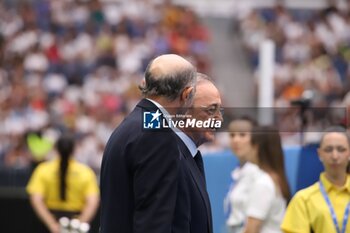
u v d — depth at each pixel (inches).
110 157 394.6
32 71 1768.0
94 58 1813.5
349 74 1893.5
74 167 757.3
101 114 1594.5
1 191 872.9
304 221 497.4
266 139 553.0
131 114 403.9
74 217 753.6
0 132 1545.3
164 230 371.6
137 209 379.9
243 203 561.9
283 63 1916.8
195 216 402.9
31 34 1878.7
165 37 1924.2
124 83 1732.3
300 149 603.5
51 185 756.0
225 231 652.1
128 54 1831.9
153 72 400.2
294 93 1747.0
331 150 494.0
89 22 1936.5
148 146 381.7
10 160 1368.1
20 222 867.4
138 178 379.9
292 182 621.3
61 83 1736.0
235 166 663.1
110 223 391.9
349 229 492.4
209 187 665.6
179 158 386.9
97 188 773.9
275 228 545.3
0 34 1881.2
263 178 546.6
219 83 1911.9
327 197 498.3
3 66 1796.3
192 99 405.4
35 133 996.6
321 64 1926.7
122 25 1916.8
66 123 1551.4
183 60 403.5
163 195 375.6
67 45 1840.6
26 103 1633.9
